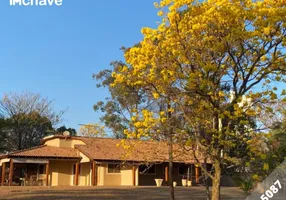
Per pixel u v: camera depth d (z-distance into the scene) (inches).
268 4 389.1
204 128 393.1
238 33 368.2
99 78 1151.0
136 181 1316.4
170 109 412.8
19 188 1036.5
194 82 375.6
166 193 922.1
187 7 392.2
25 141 1913.1
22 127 1908.2
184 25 389.7
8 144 1833.2
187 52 386.0
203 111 396.5
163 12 399.9
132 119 419.8
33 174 1406.3
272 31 378.0
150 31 397.4
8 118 1673.2
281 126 387.9
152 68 397.7
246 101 382.6
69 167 1422.2
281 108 386.0
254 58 388.8
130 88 480.4
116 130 1034.7
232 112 378.9
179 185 1354.6
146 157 500.7
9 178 1294.3
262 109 381.1
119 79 413.7
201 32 389.1
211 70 370.9
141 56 399.5
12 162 1285.7
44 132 1985.7
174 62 389.4
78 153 1402.6
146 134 411.5
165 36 395.5
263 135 377.4
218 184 385.4
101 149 1386.6
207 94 378.0
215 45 377.7
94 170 1302.9
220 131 374.0
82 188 1055.0
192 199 800.3
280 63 382.6
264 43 382.0
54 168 1389.0
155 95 399.2
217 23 382.6
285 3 385.4
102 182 1326.3
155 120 406.9
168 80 390.9
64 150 1416.1
